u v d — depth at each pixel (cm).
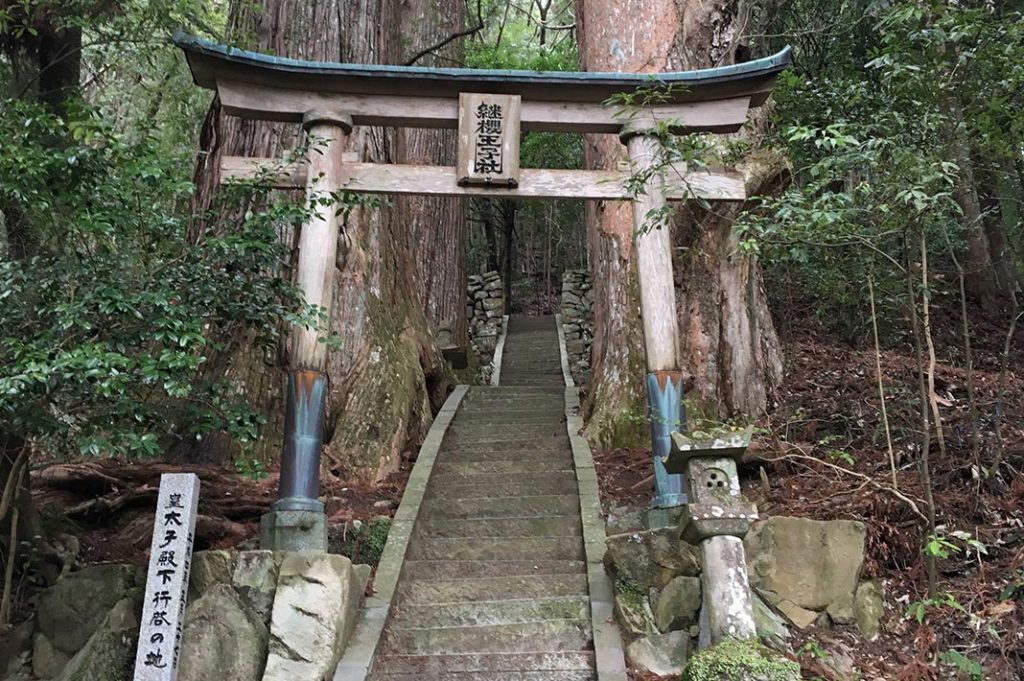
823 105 616
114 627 418
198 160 753
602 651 430
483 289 1692
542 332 1631
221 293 440
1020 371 878
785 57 550
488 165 549
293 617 413
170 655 382
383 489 662
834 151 516
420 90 553
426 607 487
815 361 842
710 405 707
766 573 466
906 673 423
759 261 718
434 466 684
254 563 429
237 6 781
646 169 539
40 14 603
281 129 743
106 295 384
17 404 377
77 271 407
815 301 964
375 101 549
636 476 657
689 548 449
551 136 1633
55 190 415
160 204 511
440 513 612
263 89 537
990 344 962
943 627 457
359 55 784
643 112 567
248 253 455
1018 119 489
